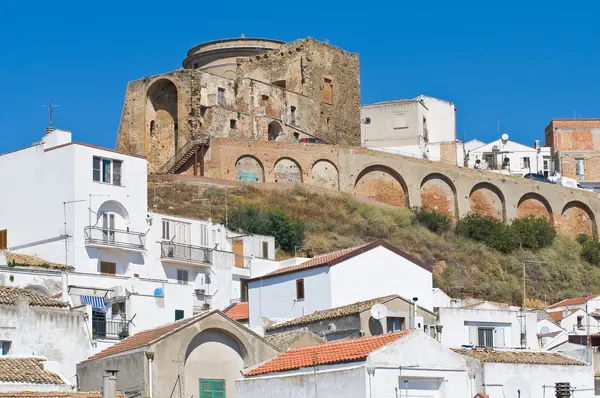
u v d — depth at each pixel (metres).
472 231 147.50
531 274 139.62
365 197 150.00
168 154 148.12
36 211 90.44
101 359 56.47
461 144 180.62
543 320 81.62
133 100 149.75
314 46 163.62
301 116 159.12
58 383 52.62
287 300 74.12
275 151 145.25
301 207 138.25
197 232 98.31
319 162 148.00
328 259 73.88
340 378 48.47
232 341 56.78
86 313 62.81
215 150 141.88
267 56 162.62
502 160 184.50
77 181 89.31
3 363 53.69
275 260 102.62
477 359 56.38
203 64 168.25
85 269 88.06
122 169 92.94
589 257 153.38
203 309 78.88
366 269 73.00
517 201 159.38
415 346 49.44
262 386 51.41
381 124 173.75
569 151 185.25
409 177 152.62
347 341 52.91
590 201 165.38
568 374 57.62
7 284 72.69
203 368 55.59
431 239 141.88
